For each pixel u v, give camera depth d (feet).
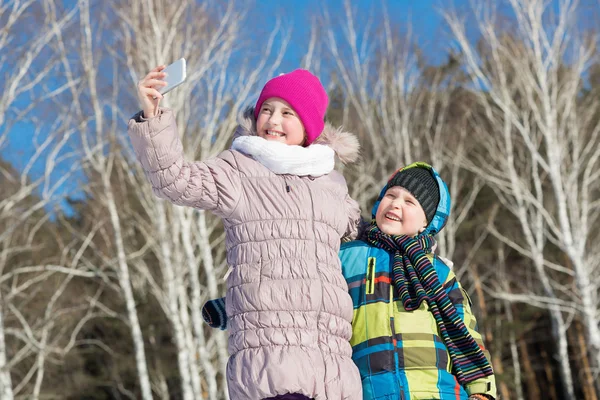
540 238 64.28
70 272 56.65
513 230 77.56
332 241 8.90
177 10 52.95
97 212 60.90
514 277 78.74
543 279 63.67
